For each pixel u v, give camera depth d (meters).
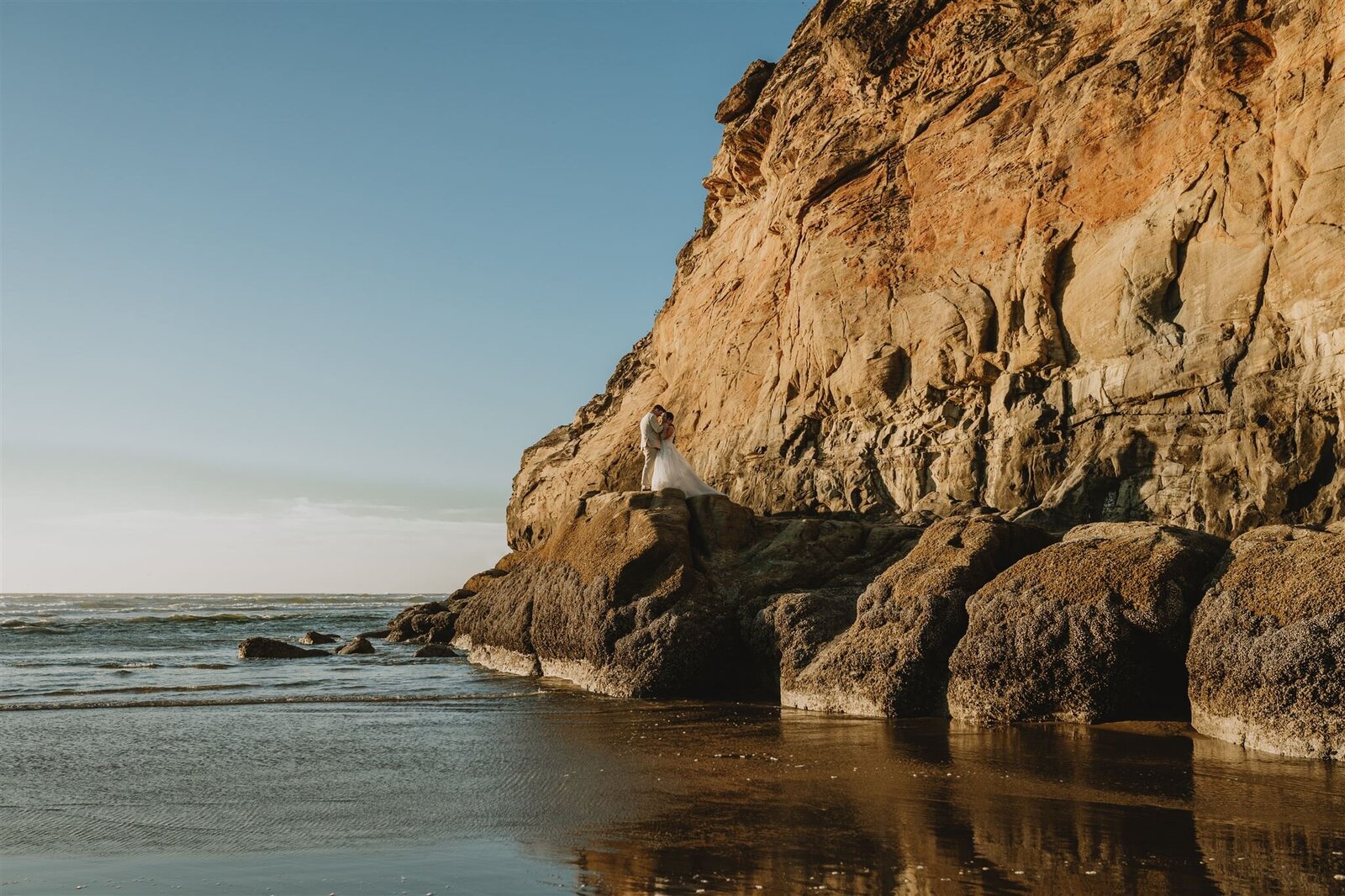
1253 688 8.84
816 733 10.66
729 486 29.56
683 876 5.73
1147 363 18.77
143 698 14.36
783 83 32.94
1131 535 10.84
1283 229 17.27
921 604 11.83
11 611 67.19
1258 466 16.67
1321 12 17.11
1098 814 6.91
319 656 23.08
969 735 10.21
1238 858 5.81
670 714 12.48
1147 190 19.92
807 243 28.42
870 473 24.52
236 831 7.00
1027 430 20.66
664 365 39.91
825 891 5.39
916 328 24.05
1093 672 10.21
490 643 19.34
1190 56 19.52
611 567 15.33
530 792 8.13
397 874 5.91
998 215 22.92
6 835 6.93
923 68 25.88
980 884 5.43
